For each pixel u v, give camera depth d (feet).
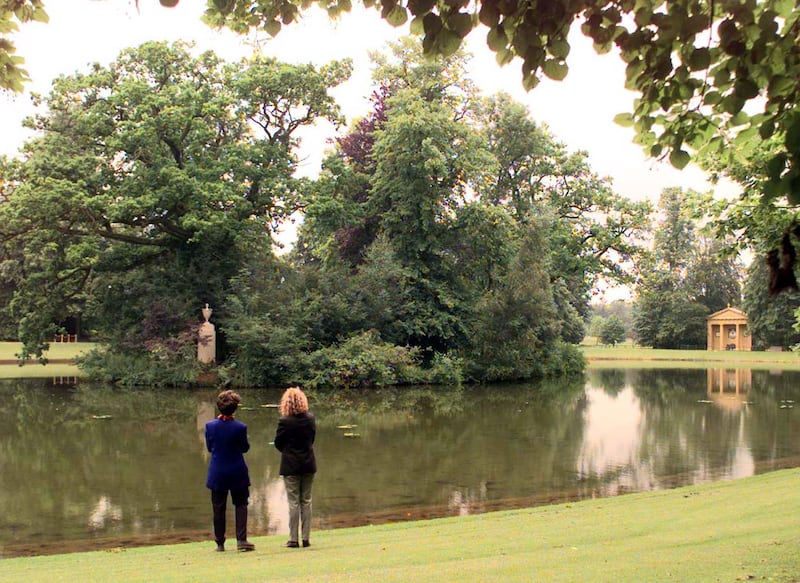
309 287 122.01
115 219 109.40
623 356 233.96
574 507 34.45
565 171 161.89
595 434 63.62
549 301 134.62
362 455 52.90
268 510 36.55
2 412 78.23
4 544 30.17
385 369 111.86
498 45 14.37
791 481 38.01
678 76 14.97
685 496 35.47
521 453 53.88
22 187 104.37
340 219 127.95
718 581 17.93
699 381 128.67
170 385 108.47
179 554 25.99
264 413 78.38
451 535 27.66
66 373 130.62
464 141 134.51
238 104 121.19
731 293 327.26
